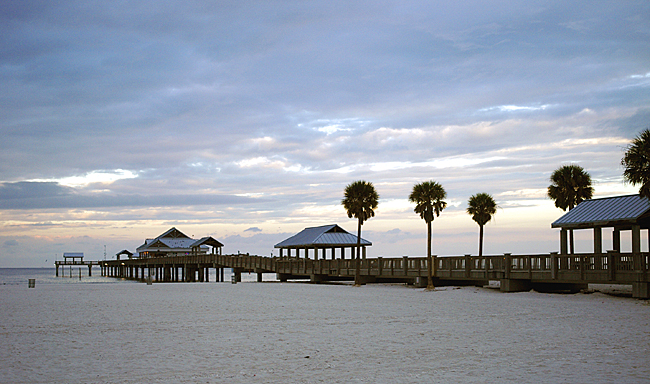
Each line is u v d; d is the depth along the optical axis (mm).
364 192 43281
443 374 10516
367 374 10555
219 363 11594
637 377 10086
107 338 14922
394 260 40438
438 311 21891
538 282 31859
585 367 10984
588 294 28844
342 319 19312
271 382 9930
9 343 14062
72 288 40406
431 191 36062
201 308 23219
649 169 25531
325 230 55719
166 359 12023
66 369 10992
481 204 53688
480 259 33500
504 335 15336
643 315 19531
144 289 38812
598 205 31281
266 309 22828
